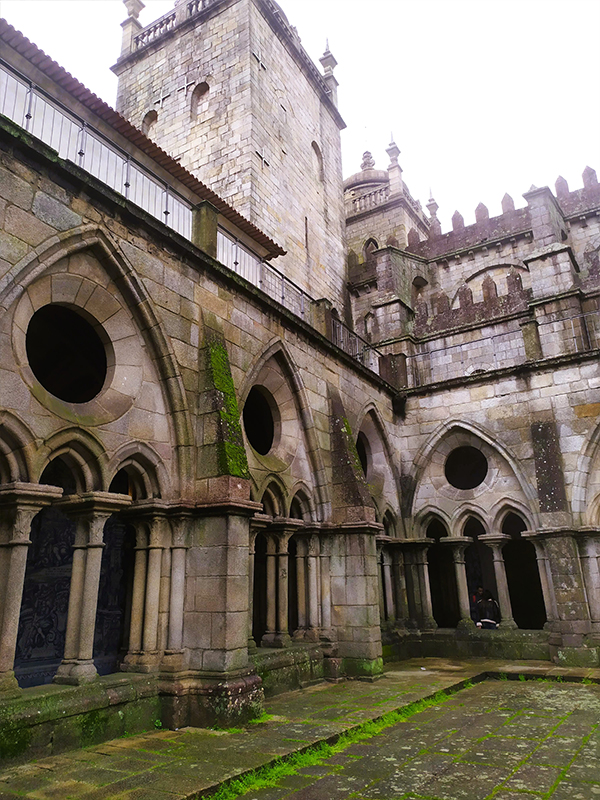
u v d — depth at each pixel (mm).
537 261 21516
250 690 8930
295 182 23984
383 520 17734
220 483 9523
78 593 8258
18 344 7828
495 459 17734
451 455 20750
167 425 9961
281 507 12961
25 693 7219
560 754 7297
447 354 22734
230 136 21422
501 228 27297
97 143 13000
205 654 8969
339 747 7707
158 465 9594
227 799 5891
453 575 21562
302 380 14055
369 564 13453
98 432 8695
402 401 19453
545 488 16000
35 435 7762
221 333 11227
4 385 7500
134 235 9812
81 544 8422
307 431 14078
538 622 21703
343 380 16234
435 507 18312
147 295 9766
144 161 14430
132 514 9570
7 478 7598
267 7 23719
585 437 16031
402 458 19156
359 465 14500
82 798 5645
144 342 9898
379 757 7254
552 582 15430
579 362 16609
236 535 9430
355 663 12805
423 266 28266
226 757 6945
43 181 8406
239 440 10141
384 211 35531
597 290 20828
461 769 6754
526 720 9188
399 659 16344
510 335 21734
